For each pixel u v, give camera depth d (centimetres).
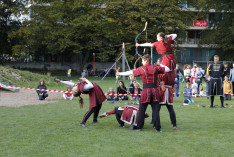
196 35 5016
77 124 711
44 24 3500
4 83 1697
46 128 657
